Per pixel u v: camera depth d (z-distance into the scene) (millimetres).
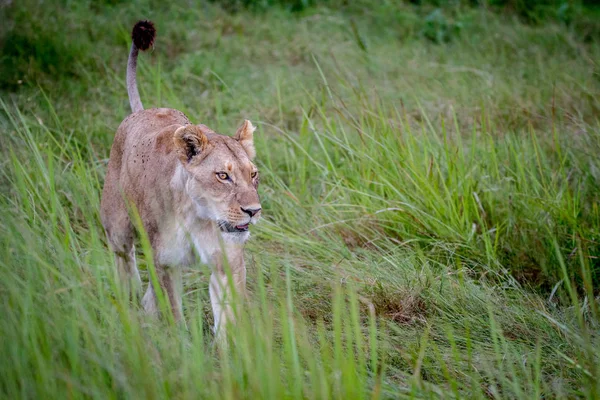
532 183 11414
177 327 7324
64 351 6344
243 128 8422
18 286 7043
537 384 6848
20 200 9438
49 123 12914
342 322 8570
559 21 20703
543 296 9727
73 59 15625
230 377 6227
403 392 7066
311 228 10984
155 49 16688
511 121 13922
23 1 17031
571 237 10359
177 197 8016
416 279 9461
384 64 16828
